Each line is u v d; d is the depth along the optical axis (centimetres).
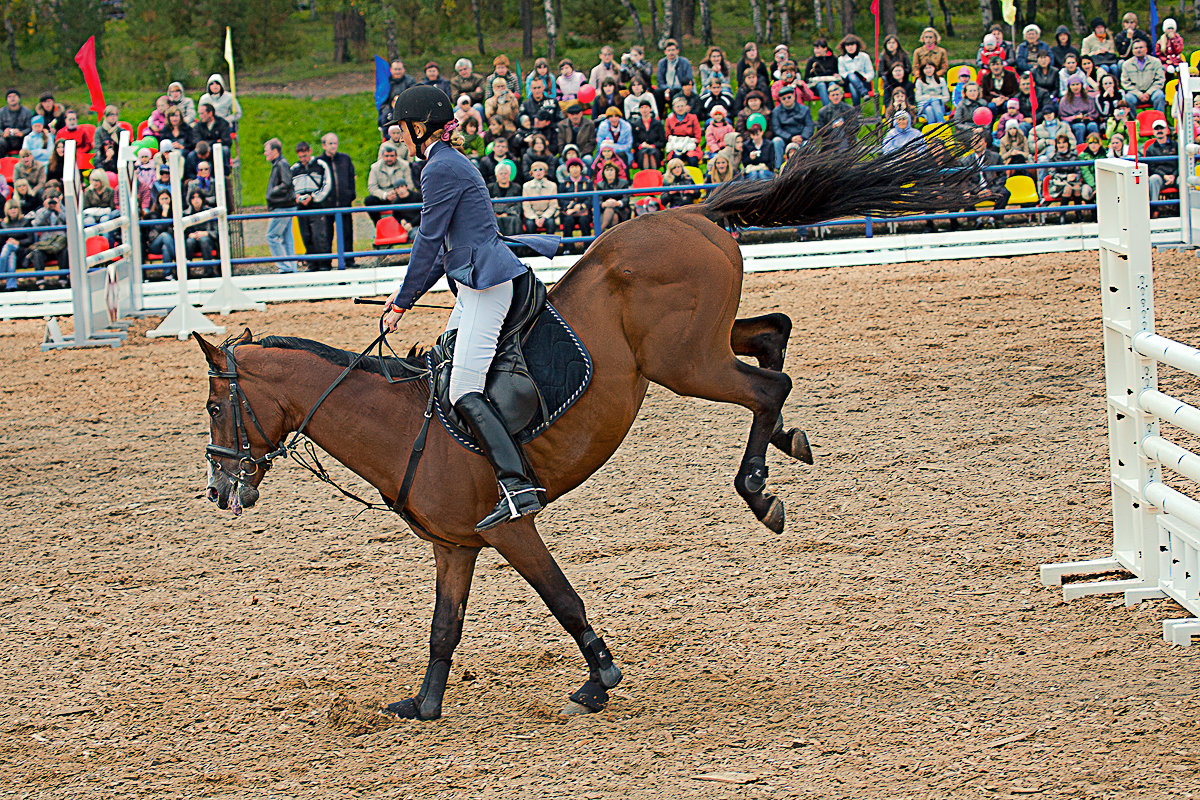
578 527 1008
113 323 1964
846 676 717
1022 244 2123
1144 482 796
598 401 682
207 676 786
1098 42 2578
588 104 2398
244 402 695
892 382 1381
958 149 739
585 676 752
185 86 4512
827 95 2538
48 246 2175
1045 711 650
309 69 4684
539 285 681
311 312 2006
